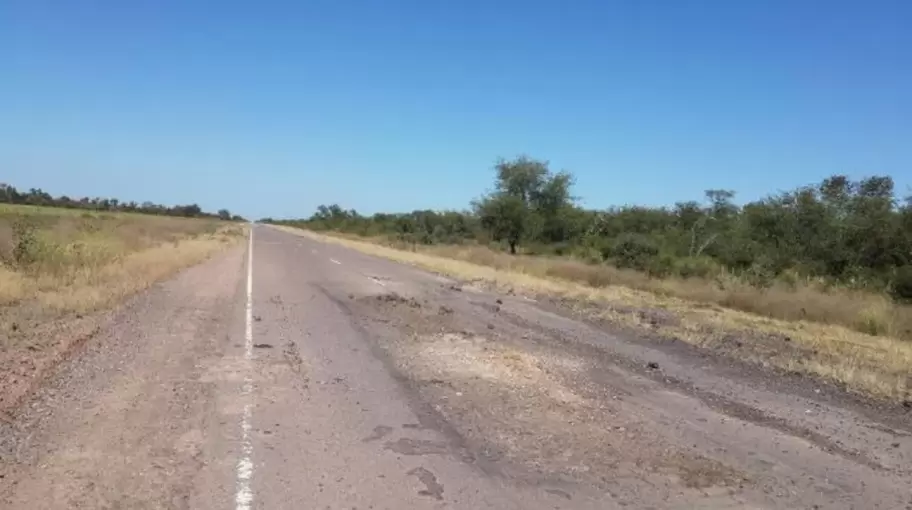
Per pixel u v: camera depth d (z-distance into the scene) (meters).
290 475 5.32
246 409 7.02
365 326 12.62
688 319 15.51
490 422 6.93
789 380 9.64
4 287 13.59
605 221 40.81
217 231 66.75
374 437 6.32
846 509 5.16
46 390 7.39
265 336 11.17
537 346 11.35
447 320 13.80
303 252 36.75
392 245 48.00
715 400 8.30
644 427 7.01
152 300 14.68
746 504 5.16
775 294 18.67
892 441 6.95
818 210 24.48
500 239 41.28
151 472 5.27
